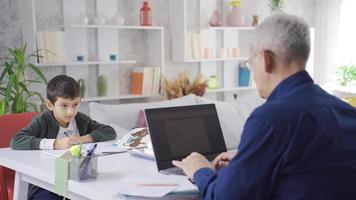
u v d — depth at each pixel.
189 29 5.04
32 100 3.99
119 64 4.60
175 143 1.83
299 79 1.33
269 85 1.37
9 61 3.97
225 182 1.26
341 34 5.81
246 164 1.23
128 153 2.13
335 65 5.86
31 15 3.84
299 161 1.23
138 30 4.71
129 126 3.37
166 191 1.48
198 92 4.54
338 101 1.37
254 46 1.37
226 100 5.43
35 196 2.17
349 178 1.28
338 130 1.27
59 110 2.33
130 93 4.69
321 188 1.25
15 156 2.07
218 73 5.36
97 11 4.37
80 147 1.70
